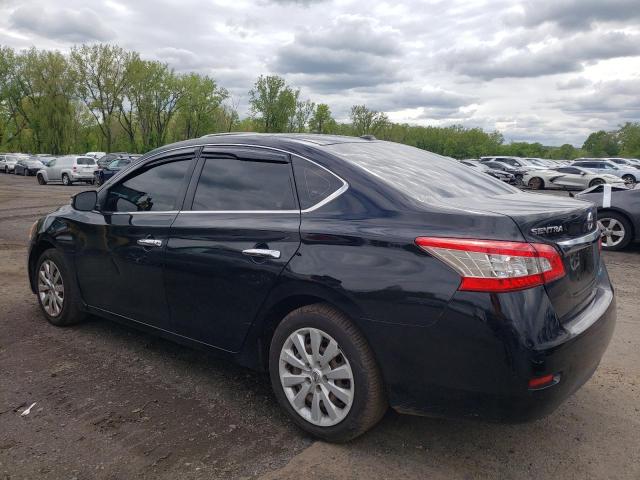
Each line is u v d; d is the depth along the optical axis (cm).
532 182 2870
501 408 241
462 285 241
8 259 759
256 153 338
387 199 281
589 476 261
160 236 362
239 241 316
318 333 284
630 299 584
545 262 245
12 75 7194
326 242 281
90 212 429
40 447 281
